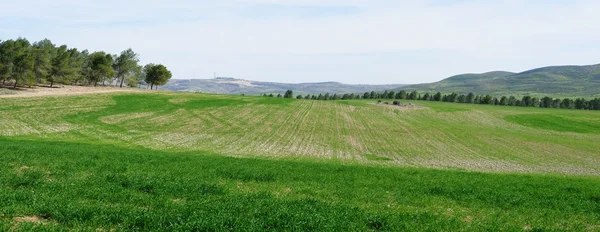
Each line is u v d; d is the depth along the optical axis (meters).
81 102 89.25
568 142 74.38
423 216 15.71
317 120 88.38
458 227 14.49
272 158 45.12
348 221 13.78
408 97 194.12
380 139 68.69
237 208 14.51
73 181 18.22
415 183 24.36
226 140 60.12
